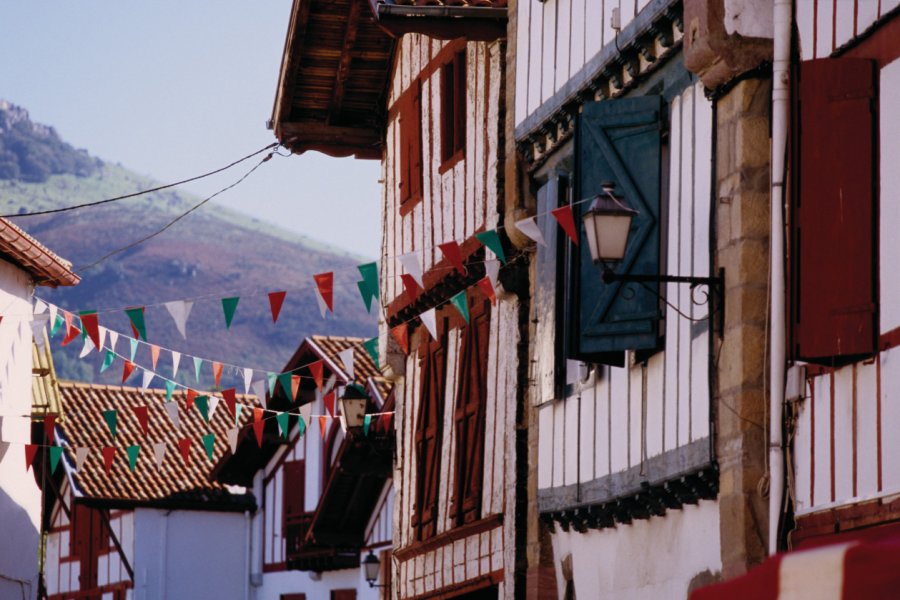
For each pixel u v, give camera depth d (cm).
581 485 1669
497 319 2008
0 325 2747
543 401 1783
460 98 2155
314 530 3488
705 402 1370
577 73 1686
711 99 1373
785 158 1252
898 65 1114
